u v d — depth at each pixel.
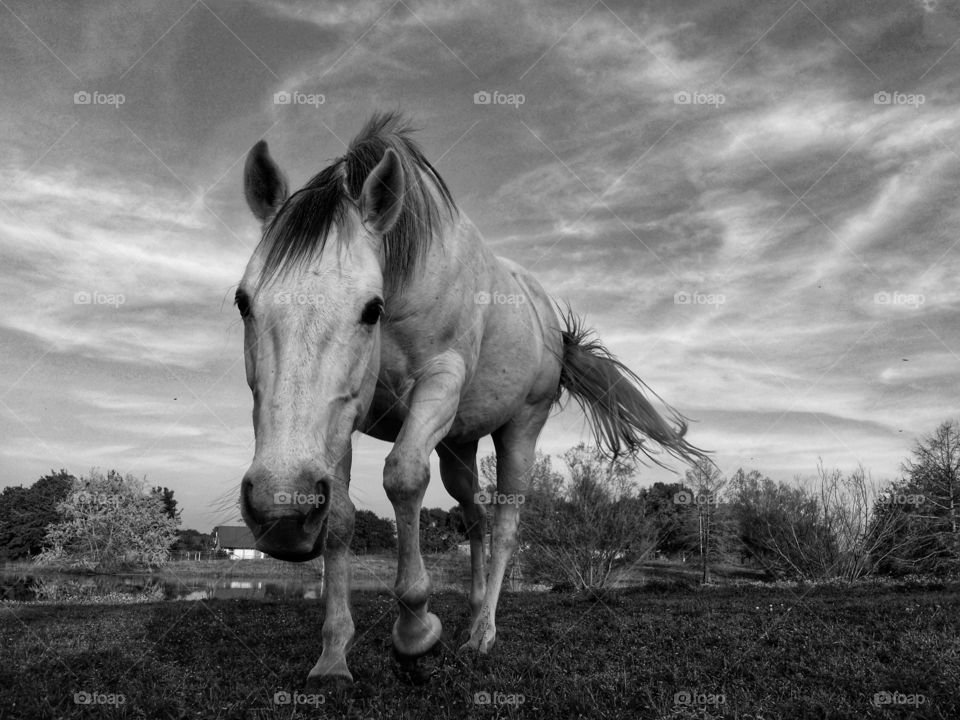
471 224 4.24
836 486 18.19
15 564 41.84
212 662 4.31
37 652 4.93
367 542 13.73
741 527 20.88
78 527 31.44
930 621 5.87
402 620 3.20
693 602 9.55
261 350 2.67
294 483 2.32
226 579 25.03
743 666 3.89
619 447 5.76
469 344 3.96
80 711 2.99
